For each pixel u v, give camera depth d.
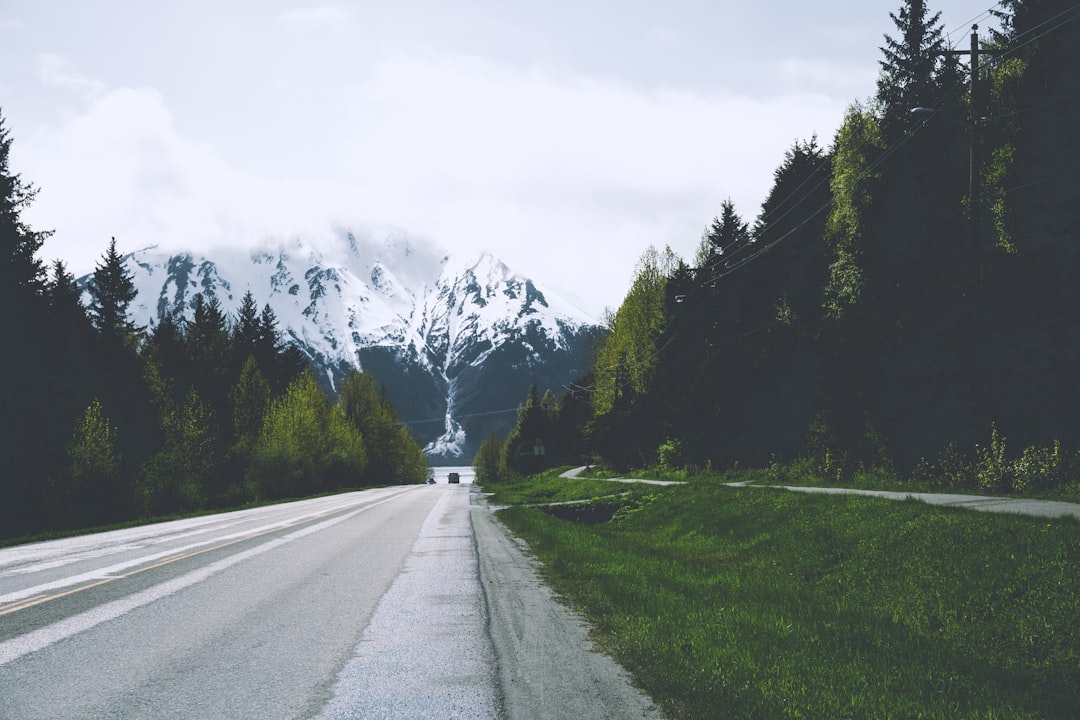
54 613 9.16
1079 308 22.28
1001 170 28.22
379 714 5.24
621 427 62.97
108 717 5.23
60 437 38.88
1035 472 18.12
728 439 42.97
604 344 77.69
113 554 16.39
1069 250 24.47
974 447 22.03
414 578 12.20
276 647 7.31
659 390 55.03
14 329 41.31
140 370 60.16
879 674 6.19
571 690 5.78
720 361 44.03
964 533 11.91
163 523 28.66
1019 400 21.55
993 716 5.25
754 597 10.60
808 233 46.69
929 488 20.97
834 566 13.74
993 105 30.05
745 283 49.50
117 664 6.68
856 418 28.59
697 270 56.00
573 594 10.55
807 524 16.58
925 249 31.41
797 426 35.88
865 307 29.95
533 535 20.09
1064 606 8.66
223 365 92.81
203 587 11.26
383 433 114.50
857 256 33.56
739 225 56.84
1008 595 9.59
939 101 34.28
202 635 7.88
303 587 11.23
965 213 29.70
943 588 10.56
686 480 39.84
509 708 5.34
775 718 5.00
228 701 5.57
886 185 34.50
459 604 9.73
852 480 25.98
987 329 22.73
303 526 24.27
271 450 57.88
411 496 54.19
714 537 19.80
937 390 24.73
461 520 27.08
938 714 5.17
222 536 20.73
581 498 40.28
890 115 37.53
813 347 35.09
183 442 50.44
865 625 8.98
